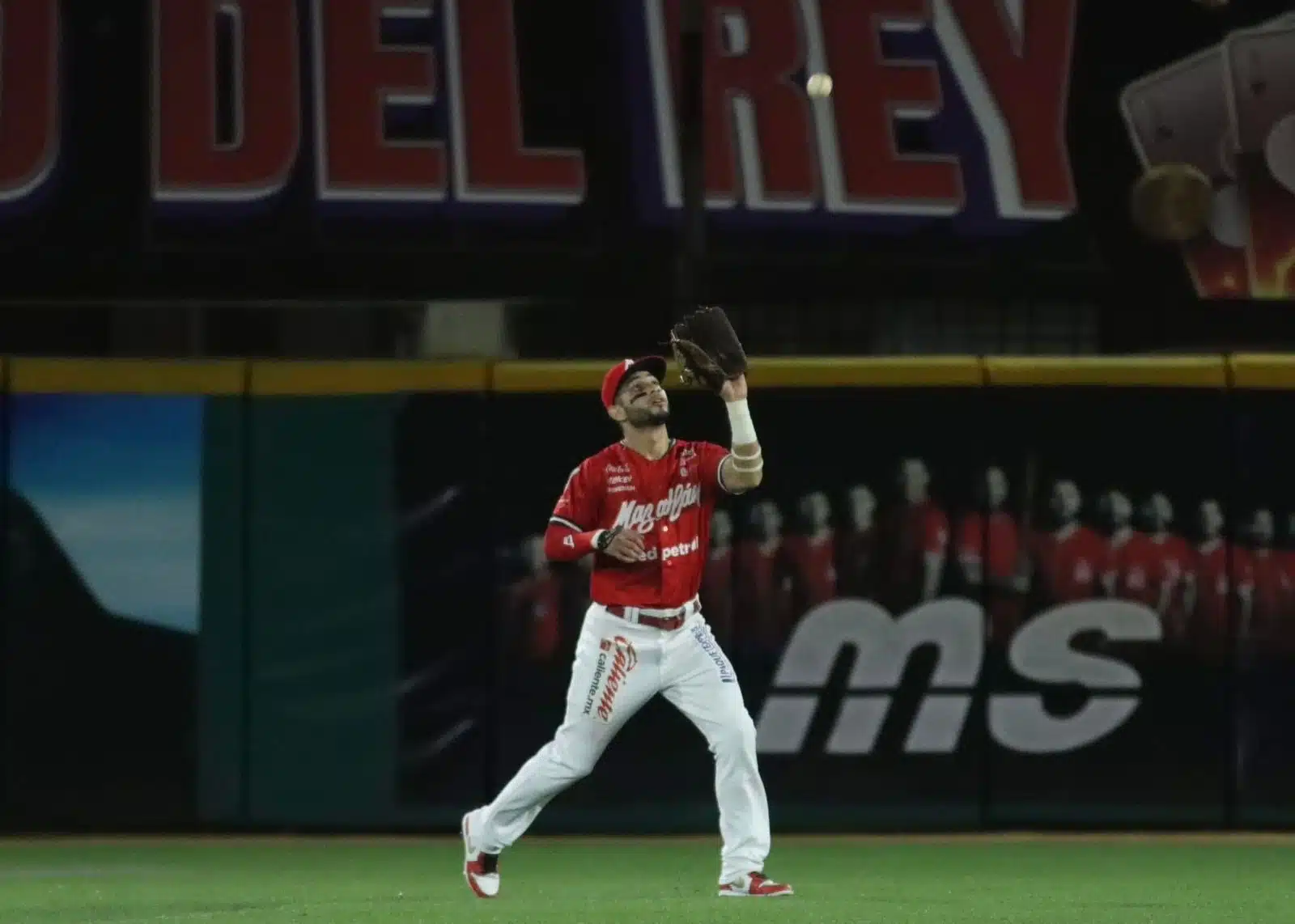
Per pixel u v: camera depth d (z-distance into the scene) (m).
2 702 44.00
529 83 44.00
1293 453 44.44
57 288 43.91
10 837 43.94
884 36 44.12
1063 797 44.25
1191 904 29.02
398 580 44.41
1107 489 44.38
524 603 44.41
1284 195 44.16
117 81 43.75
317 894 31.59
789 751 44.19
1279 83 44.19
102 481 44.19
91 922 26.58
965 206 44.16
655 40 43.94
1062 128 44.19
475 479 44.44
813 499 44.38
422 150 43.91
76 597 44.19
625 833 44.16
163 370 44.09
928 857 40.19
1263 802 44.31
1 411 44.03
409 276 44.22
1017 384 44.25
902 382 44.22
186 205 43.81
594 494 28.00
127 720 44.12
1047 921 25.44
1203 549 44.38
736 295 44.25
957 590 44.38
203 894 31.84
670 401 44.28
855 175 44.03
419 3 43.88
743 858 28.34
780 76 44.03
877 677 44.31
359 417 44.44
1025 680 44.31
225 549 44.31
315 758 44.28
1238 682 44.41
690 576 28.11
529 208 44.09
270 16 43.75
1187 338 44.47
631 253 44.12
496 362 44.25
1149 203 44.06
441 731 44.31
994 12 44.22
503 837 28.62
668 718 44.38
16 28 43.66
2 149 43.56
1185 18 44.22
